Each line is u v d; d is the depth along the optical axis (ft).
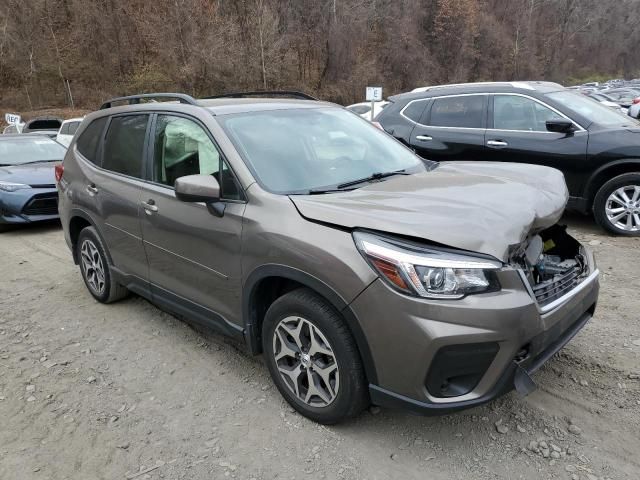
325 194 9.77
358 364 8.60
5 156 30.07
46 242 24.14
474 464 8.50
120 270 14.01
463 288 7.69
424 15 193.88
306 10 158.40
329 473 8.46
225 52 135.95
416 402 8.00
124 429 9.81
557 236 11.00
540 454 8.66
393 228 8.11
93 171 14.53
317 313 8.77
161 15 139.64
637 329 12.61
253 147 10.67
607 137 19.48
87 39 138.62
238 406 10.32
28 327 14.39
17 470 8.86
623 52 281.95
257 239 9.47
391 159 12.25
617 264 16.97
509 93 21.91
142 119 13.09
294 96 14.61
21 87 127.44
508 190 9.84
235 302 10.36
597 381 10.59
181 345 12.97
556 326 8.55
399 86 177.58
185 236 11.10
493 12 230.89
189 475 8.56
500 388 7.91
